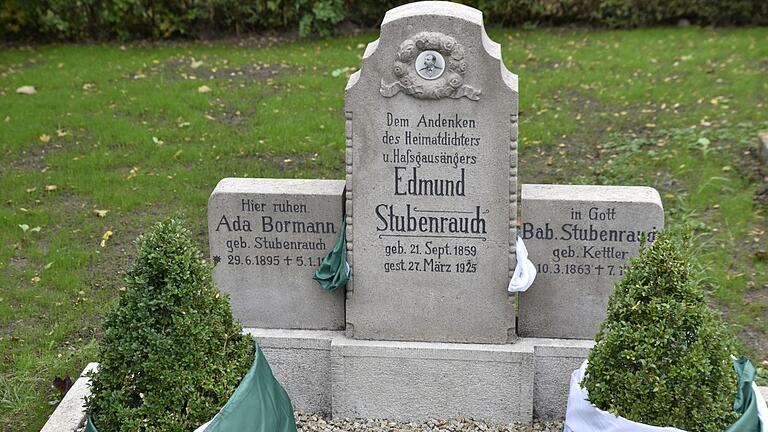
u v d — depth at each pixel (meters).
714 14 15.87
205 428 4.77
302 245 6.21
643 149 10.33
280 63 14.11
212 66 14.04
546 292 6.14
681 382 4.83
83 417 5.96
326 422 6.30
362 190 5.87
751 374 5.16
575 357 6.11
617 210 5.92
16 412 6.26
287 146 10.62
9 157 10.41
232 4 15.97
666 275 4.94
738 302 7.41
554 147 10.59
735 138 10.38
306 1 15.81
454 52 5.50
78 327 7.28
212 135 10.99
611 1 15.98
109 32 16.06
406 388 6.21
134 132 11.02
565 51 14.40
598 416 5.02
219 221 6.22
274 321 6.41
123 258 8.37
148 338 4.82
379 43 5.57
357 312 6.16
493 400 6.18
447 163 5.75
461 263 5.96
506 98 5.58
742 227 8.51
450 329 6.13
